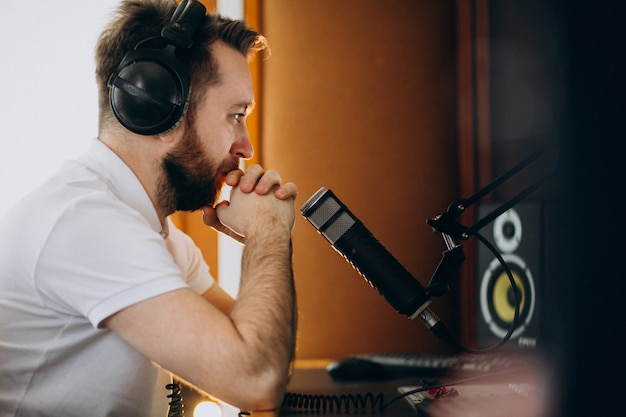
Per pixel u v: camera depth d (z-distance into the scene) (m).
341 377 1.47
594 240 0.67
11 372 1.08
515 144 1.84
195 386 1.00
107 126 1.18
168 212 1.23
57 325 1.08
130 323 0.99
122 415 1.15
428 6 2.18
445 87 2.18
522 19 1.78
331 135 2.13
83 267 1.01
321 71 2.14
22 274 1.05
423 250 2.15
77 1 2.12
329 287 2.13
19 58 2.10
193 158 1.18
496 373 1.28
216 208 1.24
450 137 2.17
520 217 1.50
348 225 1.10
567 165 0.68
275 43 2.13
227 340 0.98
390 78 2.16
